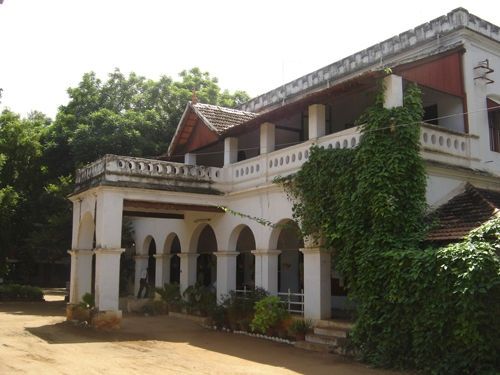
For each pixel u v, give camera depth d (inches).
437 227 412.2
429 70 470.9
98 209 564.4
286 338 479.2
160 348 443.8
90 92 993.5
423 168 419.2
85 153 853.2
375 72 429.7
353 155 439.8
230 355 412.8
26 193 955.3
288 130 629.9
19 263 1070.4
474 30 514.6
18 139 956.0
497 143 529.0
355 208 422.0
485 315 318.0
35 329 549.3
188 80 1133.7
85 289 634.8
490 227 350.6
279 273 681.0
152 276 924.6
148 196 576.1
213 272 798.5
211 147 720.3
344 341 417.1
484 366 316.5
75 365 357.7
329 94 472.7
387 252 384.2
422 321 346.9
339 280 578.6
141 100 1005.2
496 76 539.8
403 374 346.3
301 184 490.9
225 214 632.4
